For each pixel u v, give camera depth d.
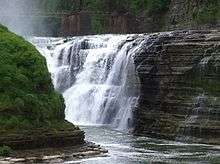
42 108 46.09
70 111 75.69
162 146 52.41
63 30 109.81
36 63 48.44
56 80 80.56
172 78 59.72
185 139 55.69
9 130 43.81
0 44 48.28
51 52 83.12
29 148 43.97
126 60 70.38
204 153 48.41
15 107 45.06
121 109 68.25
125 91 68.81
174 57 60.16
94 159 44.16
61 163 42.00
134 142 54.75
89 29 106.62
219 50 57.03
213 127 54.38
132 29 99.31
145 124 60.97
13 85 46.22
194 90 57.53
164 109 59.62
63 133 45.94
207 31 62.91
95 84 75.69
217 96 55.84
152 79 61.94
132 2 100.62
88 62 77.62
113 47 75.38
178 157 46.31
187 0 85.62
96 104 72.94
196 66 57.97
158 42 63.62
